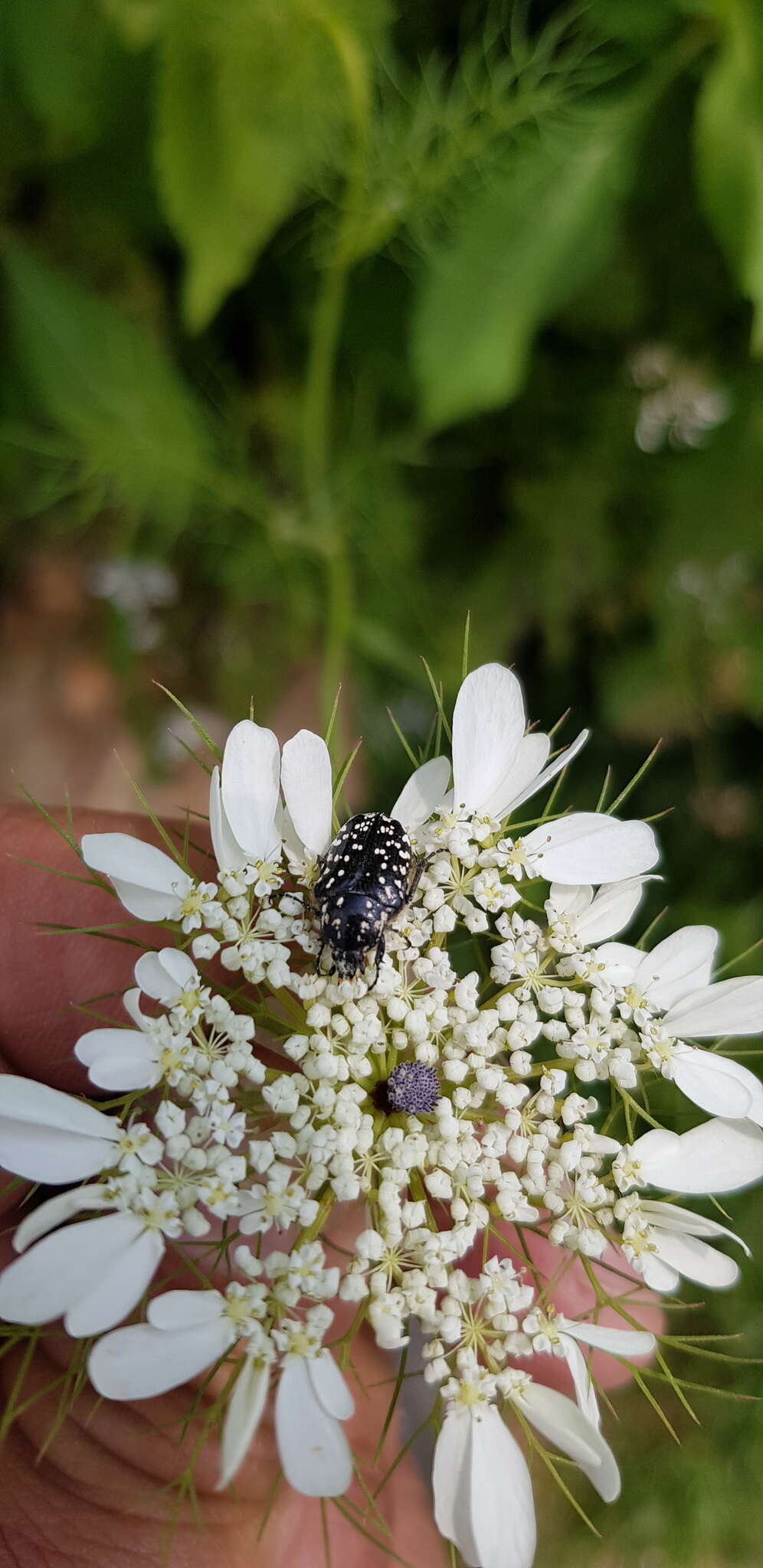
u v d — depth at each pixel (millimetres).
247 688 158
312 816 79
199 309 116
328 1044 73
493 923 98
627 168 116
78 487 142
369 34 108
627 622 158
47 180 125
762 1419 139
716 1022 78
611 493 146
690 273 128
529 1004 76
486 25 113
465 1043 76
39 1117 68
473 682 82
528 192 115
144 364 133
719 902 158
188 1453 87
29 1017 108
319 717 161
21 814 110
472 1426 71
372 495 144
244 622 159
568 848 80
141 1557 85
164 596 159
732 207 104
